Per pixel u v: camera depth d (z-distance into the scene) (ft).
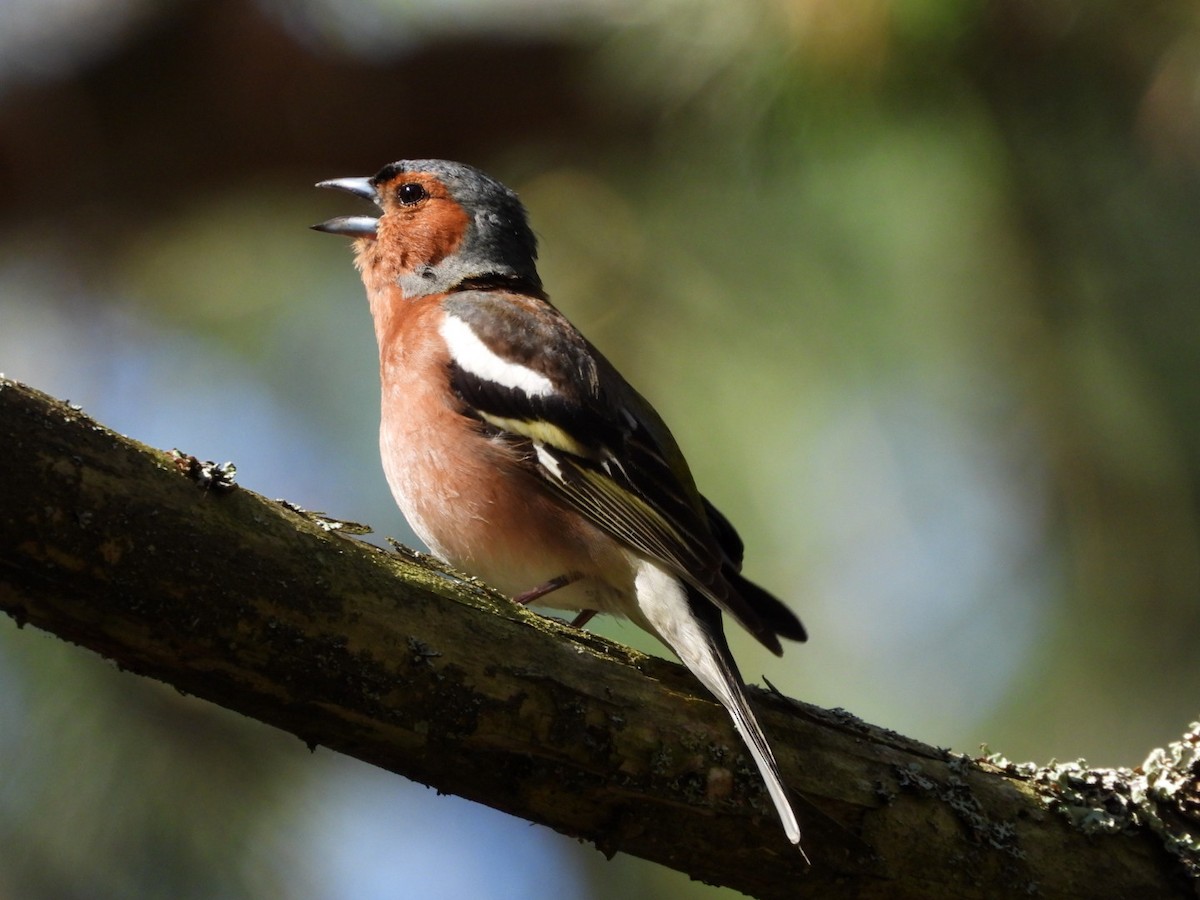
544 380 26.68
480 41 39.93
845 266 34.58
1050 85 32.04
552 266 36.58
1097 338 33.24
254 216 41.50
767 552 34.50
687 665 20.52
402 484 27.40
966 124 32.58
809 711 21.21
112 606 16.78
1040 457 33.99
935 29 30.73
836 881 20.49
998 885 20.83
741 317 35.24
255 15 39.75
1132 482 33.12
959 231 33.86
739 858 20.21
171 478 17.17
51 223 40.47
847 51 31.14
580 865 35.99
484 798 19.35
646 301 35.83
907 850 20.57
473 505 26.43
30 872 25.95
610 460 26.13
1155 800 21.77
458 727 18.56
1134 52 30.91
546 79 40.11
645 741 19.43
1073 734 33.42
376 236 32.19
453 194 31.78
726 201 35.50
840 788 20.47
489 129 40.96
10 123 39.47
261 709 18.06
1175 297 33.04
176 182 40.75
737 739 19.95
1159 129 30.48
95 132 40.04
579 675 19.26
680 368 35.04
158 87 40.09
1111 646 33.60
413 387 27.27
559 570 26.21
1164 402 32.86
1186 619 33.17
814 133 32.78
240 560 17.30
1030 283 33.22
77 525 16.35
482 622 18.92
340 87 40.29
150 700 27.45
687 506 25.77
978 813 20.94
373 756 18.78
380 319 32.01
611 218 36.88
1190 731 22.63
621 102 36.76
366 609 18.03
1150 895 21.20
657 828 19.88
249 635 17.38
